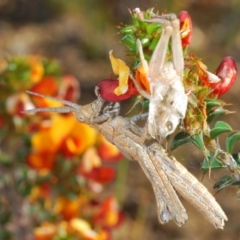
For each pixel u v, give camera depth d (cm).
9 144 32
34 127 32
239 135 24
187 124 23
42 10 73
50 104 31
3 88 31
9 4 75
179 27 22
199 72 23
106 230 33
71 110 24
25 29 71
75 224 32
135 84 23
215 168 24
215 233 49
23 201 33
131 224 50
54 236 33
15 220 33
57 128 32
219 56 67
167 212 24
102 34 68
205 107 23
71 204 33
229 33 68
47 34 70
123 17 68
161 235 50
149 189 53
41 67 32
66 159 32
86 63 67
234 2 69
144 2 67
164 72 22
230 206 51
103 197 48
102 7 68
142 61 22
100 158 32
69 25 70
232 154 24
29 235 33
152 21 22
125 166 46
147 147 24
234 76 24
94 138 32
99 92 24
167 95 22
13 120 32
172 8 64
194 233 49
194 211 50
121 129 24
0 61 32
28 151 32
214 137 24
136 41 23
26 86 31
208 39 68
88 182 32
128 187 53
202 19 70
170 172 24
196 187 24
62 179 32
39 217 33
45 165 32
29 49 68
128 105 56
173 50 22
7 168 32
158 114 22
